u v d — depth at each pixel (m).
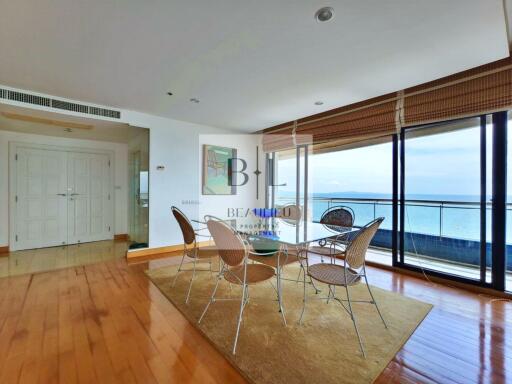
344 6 1.65
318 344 1.78
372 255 3.95
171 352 1.70
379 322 2.07
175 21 1.81
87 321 2.07
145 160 4.29
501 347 1.76
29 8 1.66
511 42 2.17
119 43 2.08
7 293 2.59
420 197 3.21
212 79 2.75
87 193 5.11
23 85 2.91
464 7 1.64
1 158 4.29
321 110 3.79
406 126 3.07
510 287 2.61
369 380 1.45
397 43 2.06
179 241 4.39
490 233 2.62
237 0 1.60
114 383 1.42
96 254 4.16
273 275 2.01
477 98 2.48
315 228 2.71
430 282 2.94
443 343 1.80
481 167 2.66
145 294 2.61
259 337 1.86
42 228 4.64
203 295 2.57
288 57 2.29
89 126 4.07
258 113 3.95
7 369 1.51
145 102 3.48
